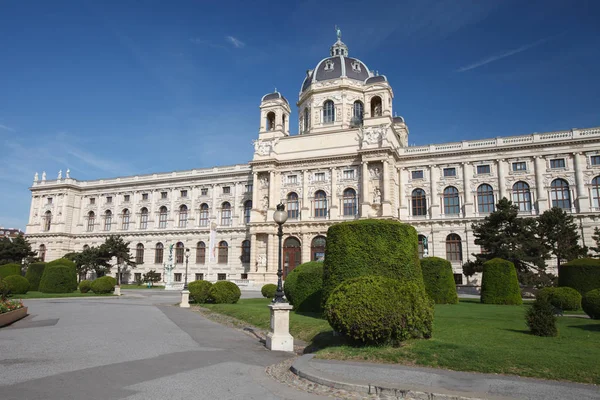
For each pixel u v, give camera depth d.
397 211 68.06
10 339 18.52
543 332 16.84
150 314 30.25
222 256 82.44
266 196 73.69
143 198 92.00
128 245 89.69
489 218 50.03
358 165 68.75
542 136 62.53
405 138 87.69
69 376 12.12
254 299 43.69
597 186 58.78
